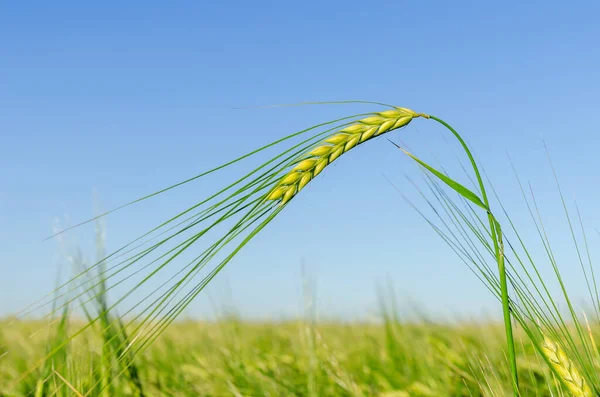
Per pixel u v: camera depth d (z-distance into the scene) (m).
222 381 0.76
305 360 0.81
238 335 0.93
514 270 0.48
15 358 0.67
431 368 0.75
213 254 0.44
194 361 0.84
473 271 0.49
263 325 1.10
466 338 0.77
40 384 0.56
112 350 0.53
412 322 0.96
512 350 0.47
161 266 0.43
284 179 0.45
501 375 0.63
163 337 0.94
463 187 0.48
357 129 0.47
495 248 0.48
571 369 0.47
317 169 0.46
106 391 0.56
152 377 0.76
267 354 0.86
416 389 0.71
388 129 0.47
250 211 0.45
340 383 0.73
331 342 0.95
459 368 0.72
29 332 0.66
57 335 0.56
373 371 0.81
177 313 0.44
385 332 0.92
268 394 0.73
